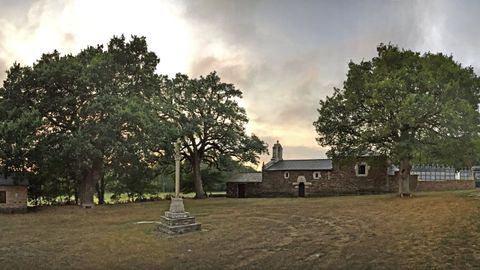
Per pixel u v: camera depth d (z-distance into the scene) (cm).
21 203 3111
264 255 1255
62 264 1205
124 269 1134
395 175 4425
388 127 3092
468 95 3191
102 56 3516
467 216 1836
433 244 1291
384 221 1925
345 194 4644
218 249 1380
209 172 6034
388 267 1045
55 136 3216
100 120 3334
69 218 2569
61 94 3378
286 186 5097
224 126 5109
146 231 1853
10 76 3362
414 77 3081
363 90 3456
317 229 1794
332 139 3784
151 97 4050
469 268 993
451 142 2988
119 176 4369
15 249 1462
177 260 1223
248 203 3597
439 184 4472
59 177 3903
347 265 1085
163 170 5034
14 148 2981
